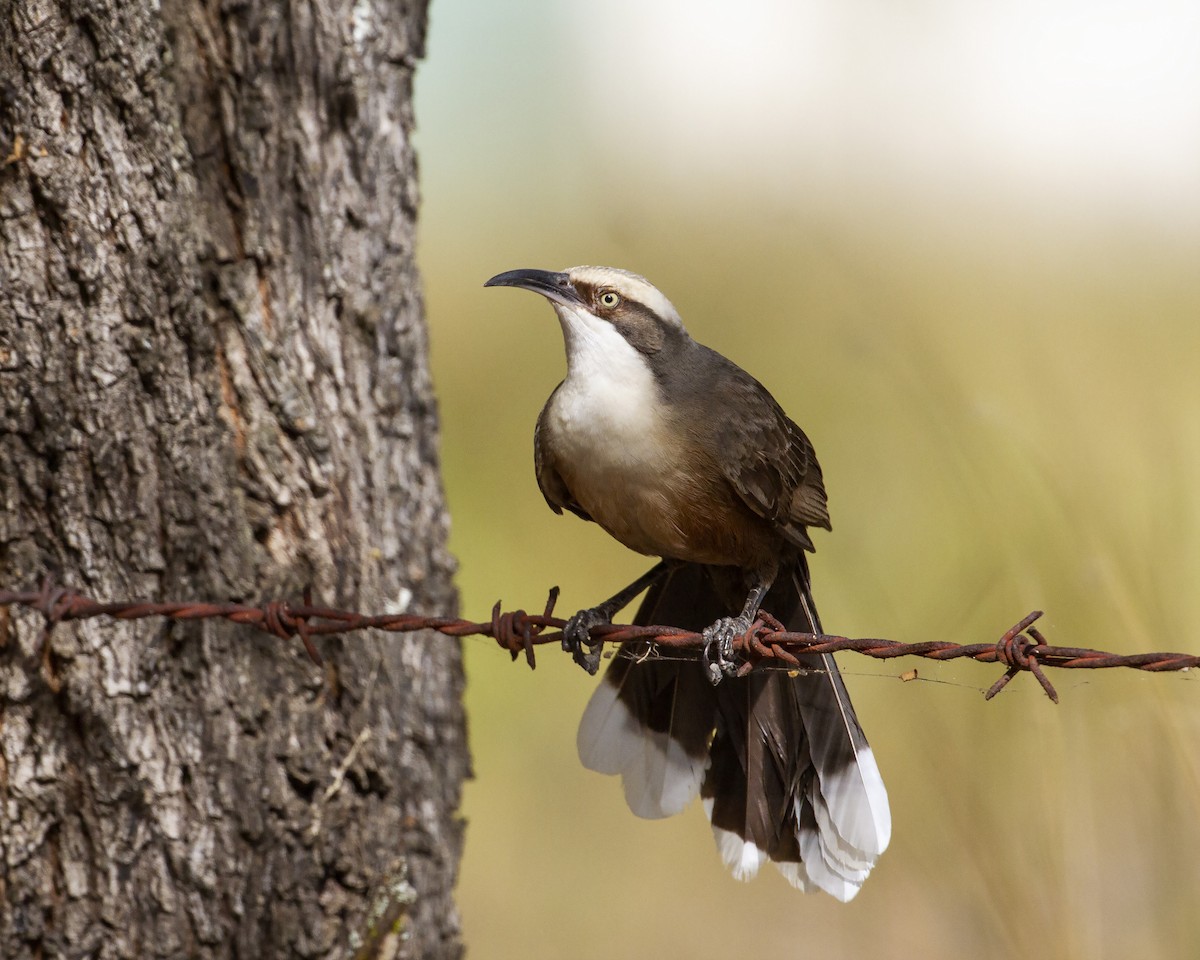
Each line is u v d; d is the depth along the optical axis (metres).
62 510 7.91
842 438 17.23
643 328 8.84
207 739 8.22
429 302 21.17
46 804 7.95
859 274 19.39
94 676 7.92
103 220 7.85
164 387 8.08
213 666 8.23
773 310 18.92
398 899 9.03
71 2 7.65
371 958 8.85
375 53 8.98
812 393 17.89
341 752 8.70
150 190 7.96
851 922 11.73
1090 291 21.50
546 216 24.41
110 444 7.95
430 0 9.62
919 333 17.12
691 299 19.19
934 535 14.97
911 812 11.74
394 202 9.22
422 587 9.45
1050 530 12.23
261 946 8.43
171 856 8.18
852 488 16.20
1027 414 16.30
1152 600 11.24
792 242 20.09
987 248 22.73
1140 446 15.09
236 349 8.35
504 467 17.73
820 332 18.38
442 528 9.69
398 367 9.26
